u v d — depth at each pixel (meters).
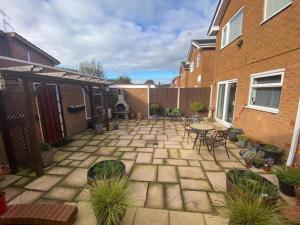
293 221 1.97
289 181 2.79
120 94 10.64
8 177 3.58
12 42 8.09
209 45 11.62
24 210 2.37
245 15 5.93
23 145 3.84
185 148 5.23
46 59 10.64
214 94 9.45
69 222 2.22
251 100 5.61
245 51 5.92
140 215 2.43
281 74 4.14
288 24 3.87
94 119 7.84
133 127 8.20
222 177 3.52
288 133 3.84
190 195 2.92
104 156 4.67
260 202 1.88
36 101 5.05
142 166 4.03
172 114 10.20
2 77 2.91
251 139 5.16
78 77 5.34
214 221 2.32
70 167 4.04
